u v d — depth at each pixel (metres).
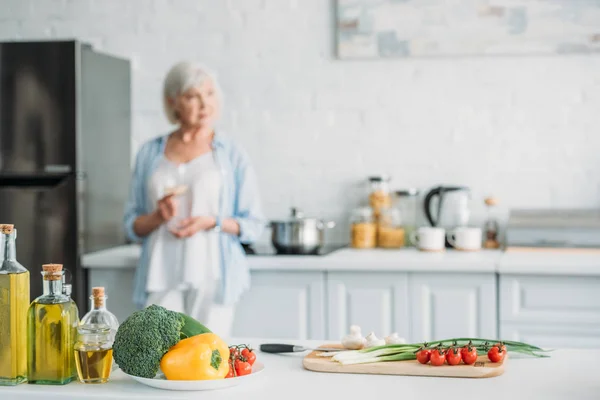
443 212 4.21
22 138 3.89
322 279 3.74
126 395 1.72
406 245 4.19
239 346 1.93
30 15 4.54
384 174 4.31
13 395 1.76
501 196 4.21
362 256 3.82
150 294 3.57
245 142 4.41
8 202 3.89
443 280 3.64
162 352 1.77
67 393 1.74
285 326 3.78
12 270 1.83
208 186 3.52
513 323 3.58
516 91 4.19
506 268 3.54
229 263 3.54
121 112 4.33
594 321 3.51
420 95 4.27
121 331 1.79
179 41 4.45
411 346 1.96
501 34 4.15
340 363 1.92
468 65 4.22
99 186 4.07
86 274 3.93
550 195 4.18
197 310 3.55
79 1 4.50
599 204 4.14
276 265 3.74
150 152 3.64
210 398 1.70
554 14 4.11
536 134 4.18
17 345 1.82
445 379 1.84
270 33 4.38
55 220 3.88
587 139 4.14
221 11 4.41
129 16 4.48
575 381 1.81
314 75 4.35
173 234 3.48
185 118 3.56
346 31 4.28
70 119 3.86
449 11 4.19
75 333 1.86
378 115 4.31
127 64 4.41
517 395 1.71
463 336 3.63
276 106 4.39
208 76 3.58
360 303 3.71
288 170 4.39
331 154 4.36
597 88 4.12
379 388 1.77
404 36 4.23
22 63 3.88
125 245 4.36
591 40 4.09
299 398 1.70
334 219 4.36
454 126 4.25
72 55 3.85
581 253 3.83
